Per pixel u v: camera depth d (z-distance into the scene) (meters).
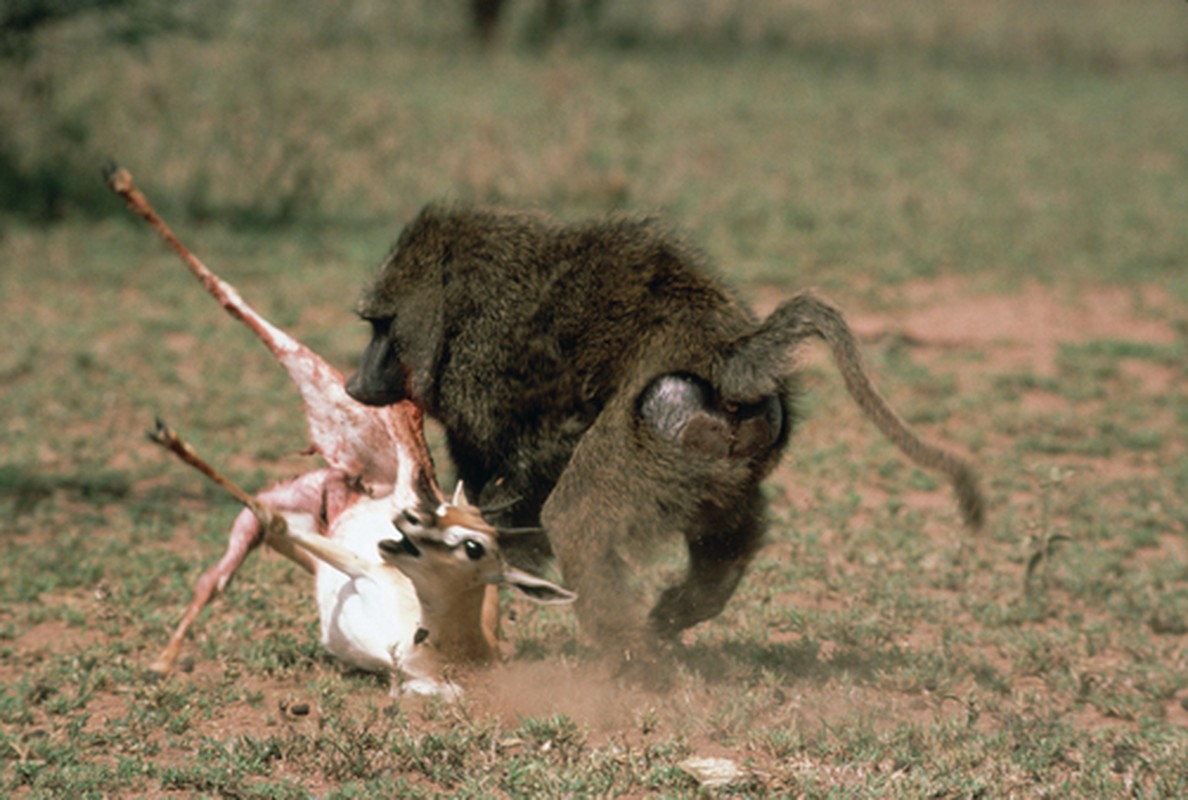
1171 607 16.05
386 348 13.36
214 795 10.82
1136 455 22.52
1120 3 110.31
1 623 14.69
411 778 11.20
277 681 13.27
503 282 12.95
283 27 65.88
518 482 13.03
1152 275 34.88
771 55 79.38
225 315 28.92
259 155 38.62
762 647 14.23
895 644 14.65
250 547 13.06
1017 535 18.20
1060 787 11.20
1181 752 11.88
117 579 15.87
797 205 41.09
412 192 39.44
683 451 12.09
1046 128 59.06
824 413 24.19
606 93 59.88
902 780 11.13
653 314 12.55
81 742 11.75
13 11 36.28
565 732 11.69
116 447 21.03
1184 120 62.69
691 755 11.66
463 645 12.09
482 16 74.62
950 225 39.50
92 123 39.81
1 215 35.75
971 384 26.09
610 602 12.30
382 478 13.30
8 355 25.25
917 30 86.56
